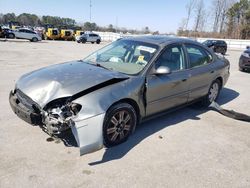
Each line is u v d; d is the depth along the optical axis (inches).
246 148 156.9
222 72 229.6
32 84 143.2
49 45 1035.9
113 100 135.0
